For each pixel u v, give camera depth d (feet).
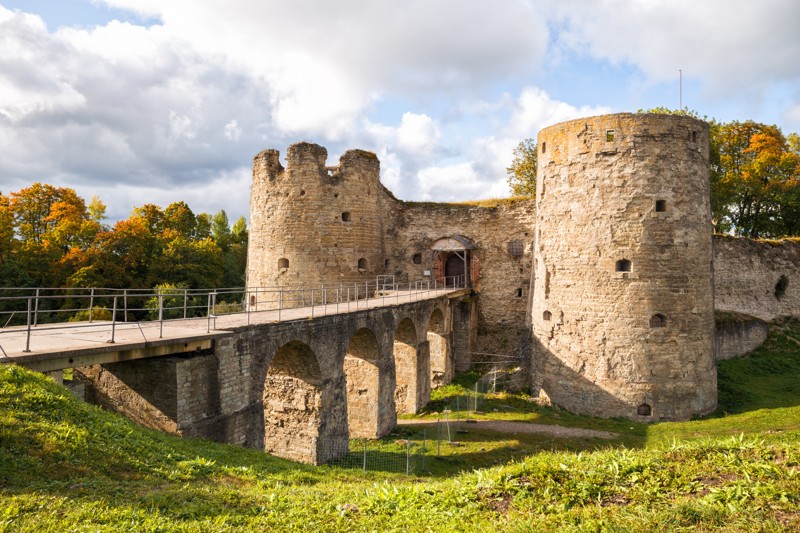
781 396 85.56
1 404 29.12
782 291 127.65
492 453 64.59
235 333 47.21
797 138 163.43
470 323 118.62
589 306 84.33
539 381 92.89
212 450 39.68
